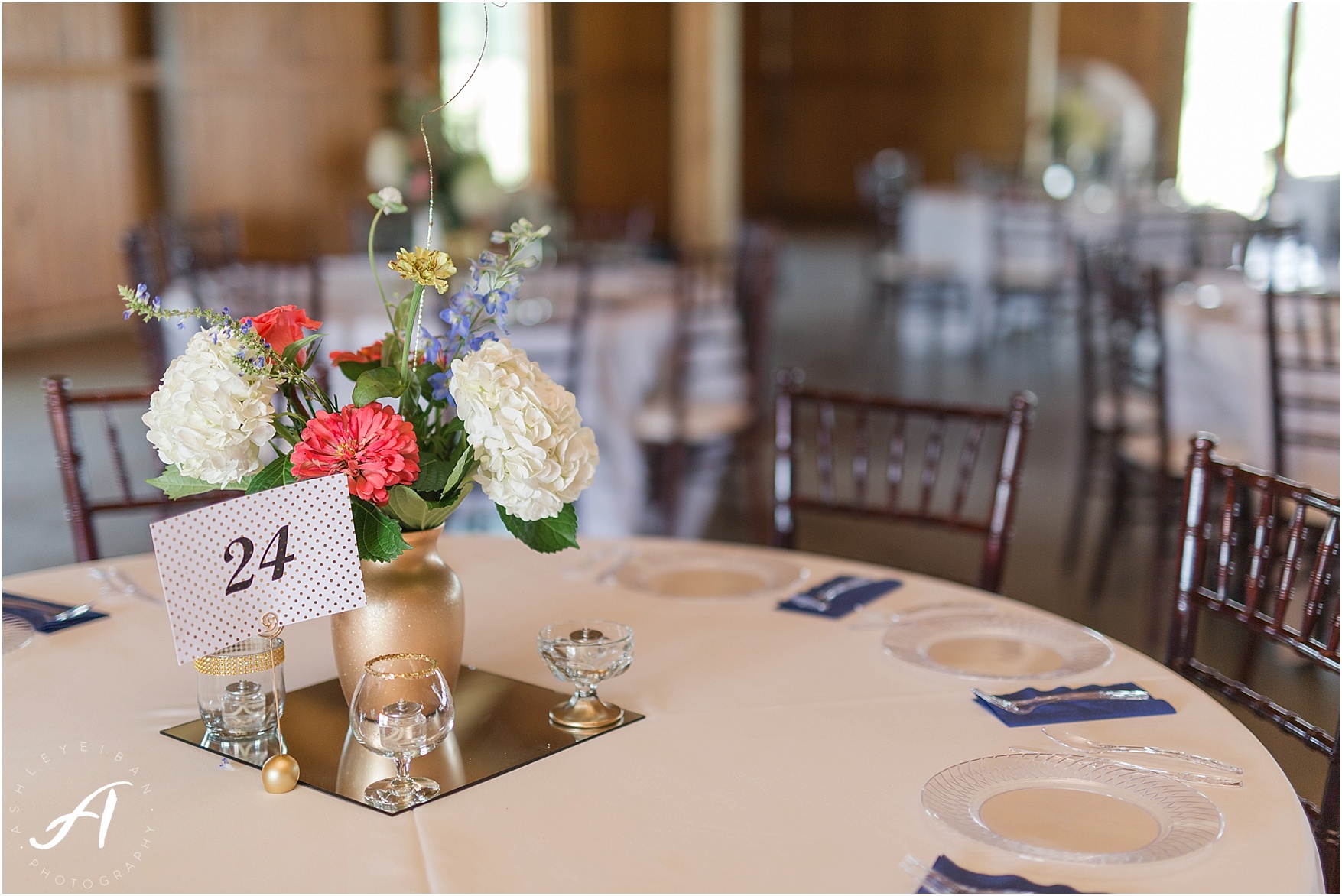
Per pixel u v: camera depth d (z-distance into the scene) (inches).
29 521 156.5
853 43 536.1
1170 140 449.4
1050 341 289.1
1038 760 45.4
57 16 275.4
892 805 43.1
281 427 46.8
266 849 40.0
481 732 48.7
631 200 444.8
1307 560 109.7
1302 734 56.6
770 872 38.8
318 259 138.2
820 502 83.6
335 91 337.7
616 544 74.0
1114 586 136.6
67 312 285.3
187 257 152.7
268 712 48.3
